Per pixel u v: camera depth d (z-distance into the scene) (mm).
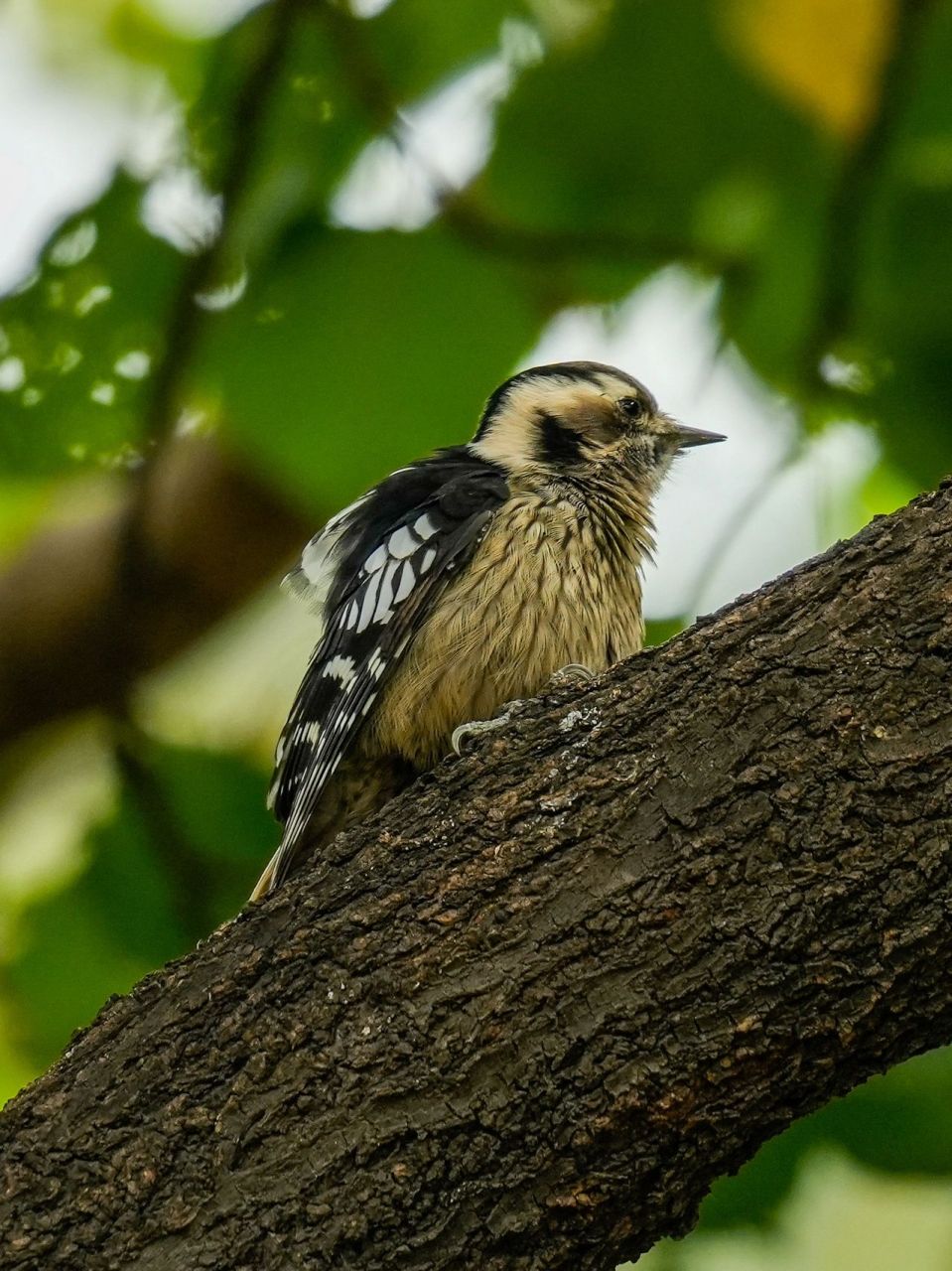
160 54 13328
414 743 9445
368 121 11984
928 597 6293
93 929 12500
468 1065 6004
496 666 9383
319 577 10508
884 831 5988
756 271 12273
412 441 12078
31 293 11711
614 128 12320
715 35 11805
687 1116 5918
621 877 6180
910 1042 5977
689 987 5984
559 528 9688
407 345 11992
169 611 12648
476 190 12617
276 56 11086
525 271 12008
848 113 11633
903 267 11898
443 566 9414
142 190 11438
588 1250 5926
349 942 6316
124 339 11883
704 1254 11492
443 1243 5867
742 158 12391
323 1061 6121
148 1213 6012
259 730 13367
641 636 10305
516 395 11242
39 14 13273
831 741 6152
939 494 6562
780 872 6031
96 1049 6414
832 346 11891
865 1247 13281
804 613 6461
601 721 6574
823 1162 11852
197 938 12172
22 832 13297
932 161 11930
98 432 12211
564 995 6047
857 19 11414
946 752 6035
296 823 8977
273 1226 5914
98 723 12953
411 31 12320
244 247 11766
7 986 12656
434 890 6344
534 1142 5914
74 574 12172
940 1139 10820
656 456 11258
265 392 11984
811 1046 5922
